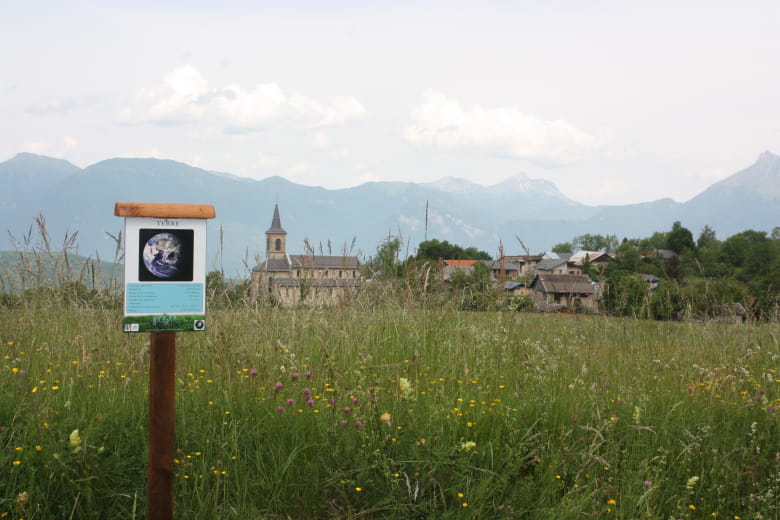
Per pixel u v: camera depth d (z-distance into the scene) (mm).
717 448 5535
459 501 4473
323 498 4531
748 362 8414
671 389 7195
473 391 6371
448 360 7398
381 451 4863
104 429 4879
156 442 3932
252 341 7109
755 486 4902
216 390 5922
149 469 3936
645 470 4836
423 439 4840
